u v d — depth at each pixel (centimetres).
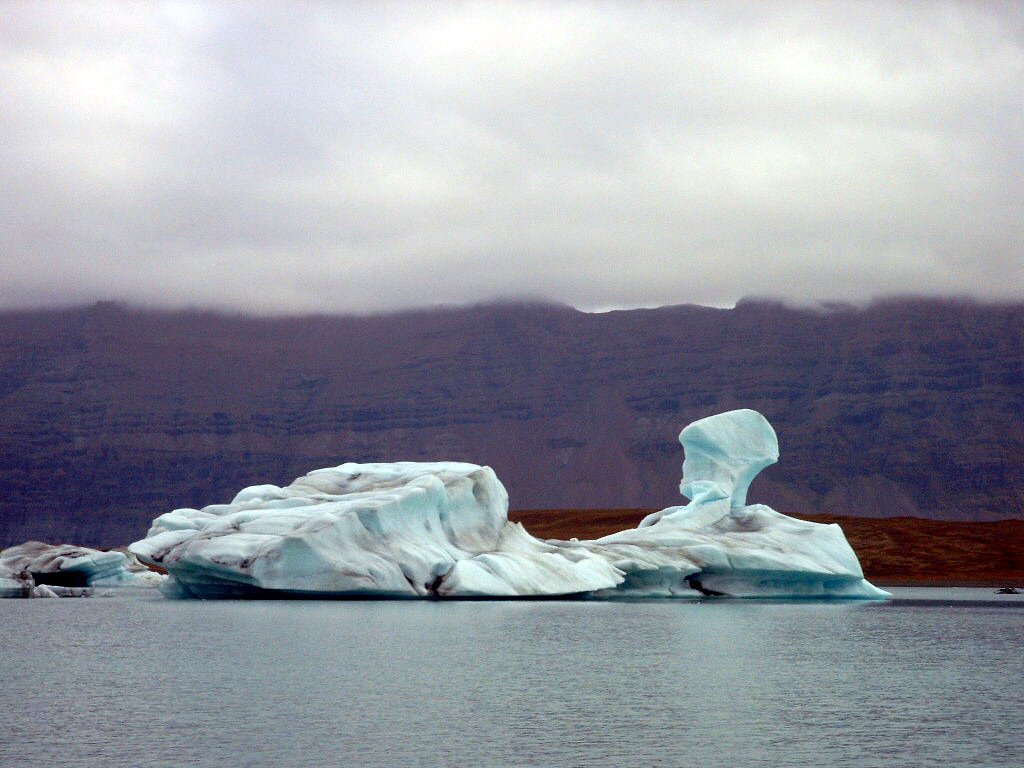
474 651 5625
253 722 3834
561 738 3634
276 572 7619
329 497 8650
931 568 19300
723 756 3422
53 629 6812
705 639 6381
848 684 4753
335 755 3406
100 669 5006
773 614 8450
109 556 13012
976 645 6353
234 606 8188
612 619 7531
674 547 9625
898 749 3519
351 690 4459
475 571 7994
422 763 3322
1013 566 19325
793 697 4403
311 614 7475
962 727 3841
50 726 3766
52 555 12656
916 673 5112
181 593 9538
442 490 8419
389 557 7819
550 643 6038
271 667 5031
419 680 4709
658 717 3966
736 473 10412
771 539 9825
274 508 8656
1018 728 3828
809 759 3394
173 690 4447
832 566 9838
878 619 8269
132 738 3600
